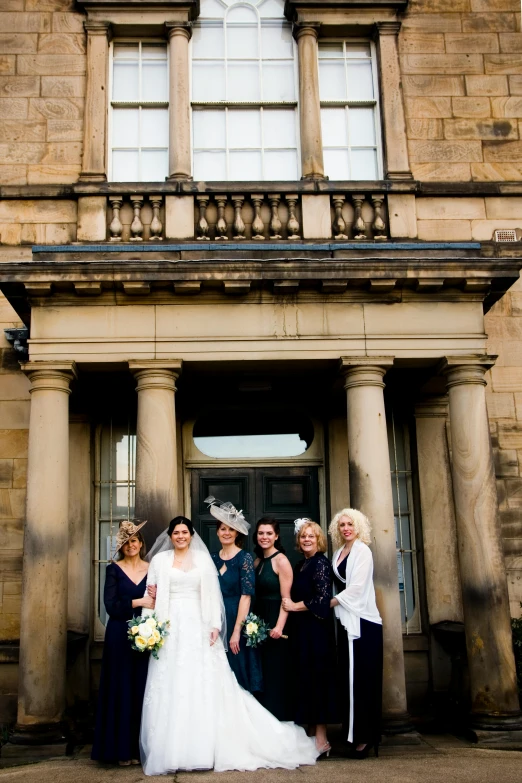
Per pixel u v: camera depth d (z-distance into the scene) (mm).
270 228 10805
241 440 11828
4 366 11078
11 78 11516
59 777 7164
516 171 11688
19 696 8688
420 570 11219
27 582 8891
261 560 8164
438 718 10281
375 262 9398
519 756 8000
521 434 11227
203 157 11555
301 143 11430
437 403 11570
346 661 7895
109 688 7484
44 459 9164
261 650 7844
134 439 11516
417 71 11883
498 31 12055
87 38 11672
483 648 9047
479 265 9508
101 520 11258
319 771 7223
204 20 12008
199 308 9609
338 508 11352
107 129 11469
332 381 10562
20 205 11117
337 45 12039
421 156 11594
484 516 9320
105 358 9422
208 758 7090
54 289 9375
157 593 7488
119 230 10773
